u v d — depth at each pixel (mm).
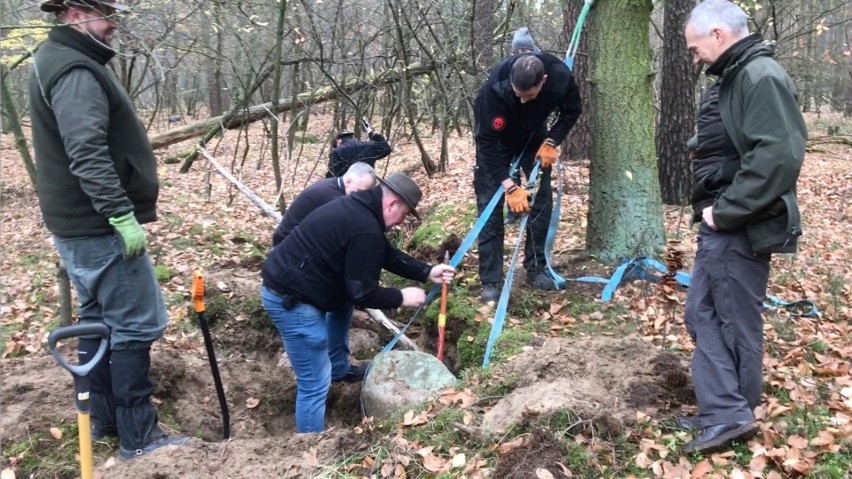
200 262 6668
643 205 5227
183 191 10891
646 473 2764
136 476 3066
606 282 5016
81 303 3375
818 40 16828
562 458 2816
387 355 4055
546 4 12945
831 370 3572
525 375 3523
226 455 3236
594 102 5246
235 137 17094
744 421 2758
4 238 8477
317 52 10172
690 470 2729
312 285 3584
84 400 2662
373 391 3881
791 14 13289
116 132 3145
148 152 3326
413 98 11750
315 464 3137
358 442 3312
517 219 5910
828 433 2873
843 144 14891
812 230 7465
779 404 3186
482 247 4941
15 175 12641
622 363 3529
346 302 4215
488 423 3191
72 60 2908
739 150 2641
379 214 3568
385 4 9547
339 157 5547
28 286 6301
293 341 3688
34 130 3078
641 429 3047
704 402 2857
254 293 5383
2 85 4812
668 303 4637
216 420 4070
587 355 3607
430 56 9469
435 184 10711
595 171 5352
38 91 3014
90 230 3092
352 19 9742
